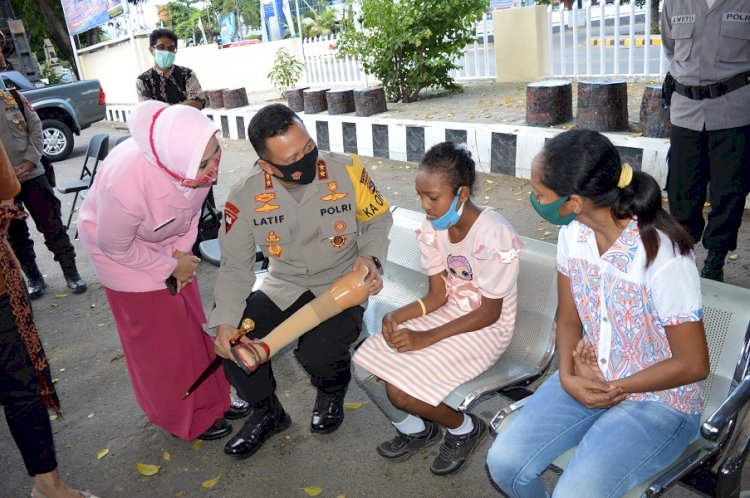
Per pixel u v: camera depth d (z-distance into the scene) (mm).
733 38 3561
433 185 2236
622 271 1881
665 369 1818
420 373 2352
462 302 2574
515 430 2057
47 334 4574
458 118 7273
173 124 2326
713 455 1876
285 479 2828
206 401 3033
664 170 5195
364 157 8047
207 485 2840
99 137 6273
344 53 9406
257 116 2416
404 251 3148
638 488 1812
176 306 2783
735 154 3691
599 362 2021
